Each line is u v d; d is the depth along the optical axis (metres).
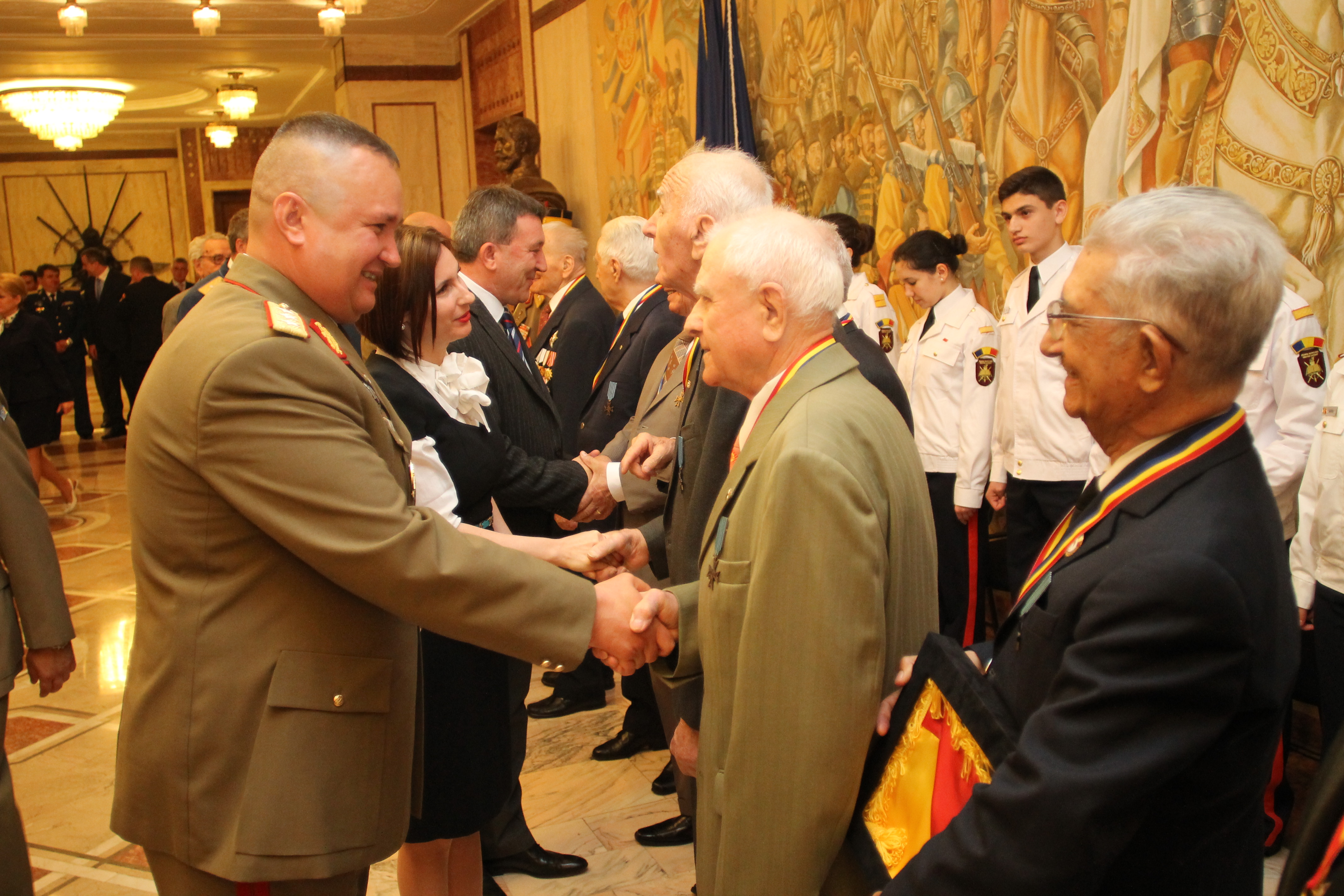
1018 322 3.43
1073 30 3.49
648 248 3.55
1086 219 3.51
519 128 7.77
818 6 4.94
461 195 10.19
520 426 2.61
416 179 10.03
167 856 1.44
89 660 4.42
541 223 2.82
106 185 16.75
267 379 1.36
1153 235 1.01
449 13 9.06
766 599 1.29
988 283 3.96
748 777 1.30
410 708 1.57
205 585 1.41
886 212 4.57
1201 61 3.04
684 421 2.06
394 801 1.52
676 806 2.95
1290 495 2.53
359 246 1.51
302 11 8.66
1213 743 0.97
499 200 2.73
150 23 8.62
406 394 2.00
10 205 16.48
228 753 1.39
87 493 8.28
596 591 1.59
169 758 1.41
